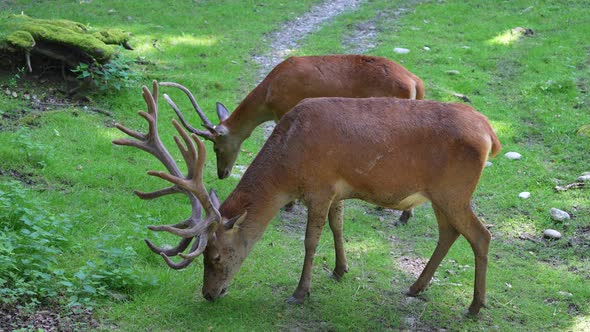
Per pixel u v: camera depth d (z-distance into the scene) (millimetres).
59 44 11172
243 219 6293
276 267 7188
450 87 12586
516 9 17031
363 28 15828
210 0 17312
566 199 9062
